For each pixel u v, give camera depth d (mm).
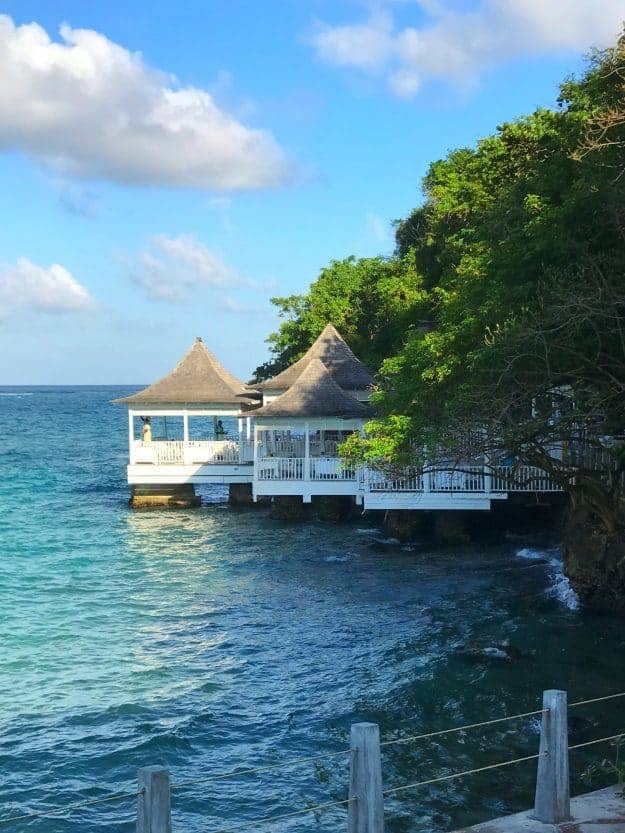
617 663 19641
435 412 27594
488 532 34969
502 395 21750
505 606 24875
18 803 14000
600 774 13836
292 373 48250
